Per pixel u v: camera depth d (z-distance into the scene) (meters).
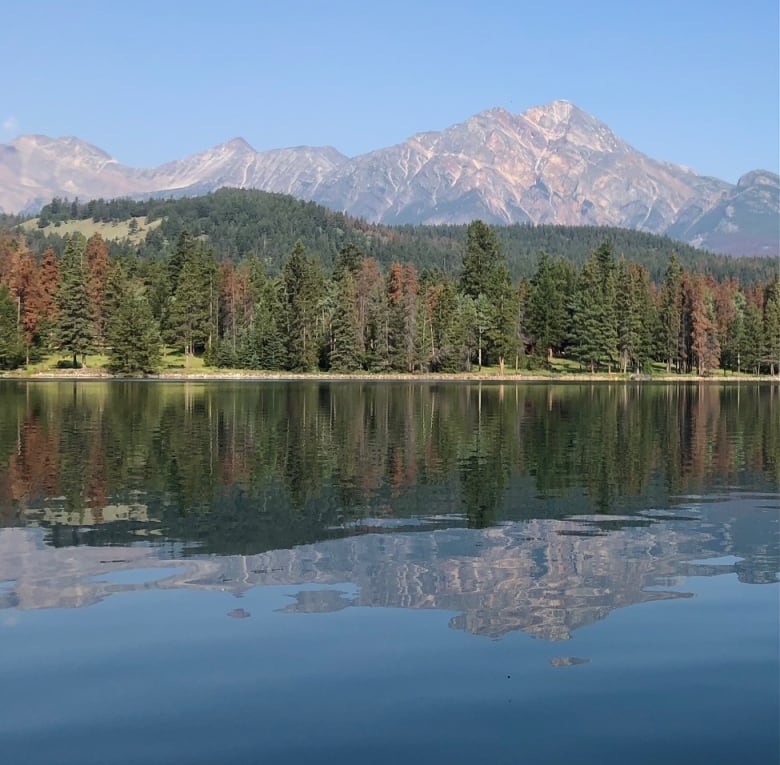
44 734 10.70
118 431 46.56
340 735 10.63
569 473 32.34
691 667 12.69
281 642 13.66
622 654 13.18
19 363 136.62
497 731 10.73
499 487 28.88
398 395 90.38
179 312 152.12
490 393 98.19
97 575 17.48
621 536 21.20
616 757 10.11
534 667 12.67
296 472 32.03
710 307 175.62
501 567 18.16
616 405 77.56
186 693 11.80
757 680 12.22
